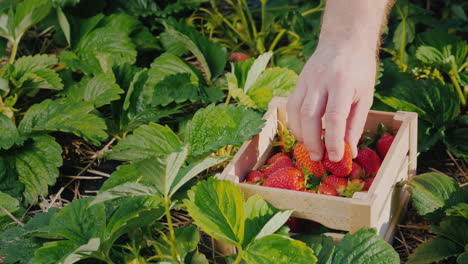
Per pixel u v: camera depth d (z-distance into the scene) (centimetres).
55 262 120
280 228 122
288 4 196
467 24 177
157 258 130
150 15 191
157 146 134
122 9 191
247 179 132
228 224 117
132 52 171
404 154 135
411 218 140
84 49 174
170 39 180
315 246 121
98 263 129
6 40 183
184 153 111
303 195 121
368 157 132
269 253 114
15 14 171
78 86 165
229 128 134
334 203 120
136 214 119
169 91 155
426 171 150
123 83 162
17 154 148
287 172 128
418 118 154
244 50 187
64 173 155
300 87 116
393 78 160
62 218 127
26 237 130
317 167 129
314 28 180
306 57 170
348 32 116
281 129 143
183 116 166
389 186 128
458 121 153
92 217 127
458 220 129
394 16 181
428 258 126
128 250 132
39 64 166
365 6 117
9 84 165
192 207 117
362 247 119
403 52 173
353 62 114
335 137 114
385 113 137
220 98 156
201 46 169
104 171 155
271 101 142
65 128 148
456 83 163
